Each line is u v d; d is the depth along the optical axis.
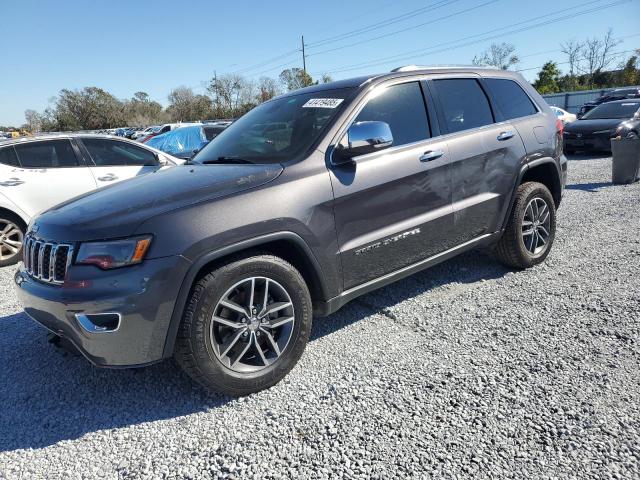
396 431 2.29
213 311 2.49
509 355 2.87
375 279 3.21
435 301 3.74
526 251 4.16
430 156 3.36
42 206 6.12
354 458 2.14
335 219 2.90
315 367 2.93
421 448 2.17
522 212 4.04
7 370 3.20
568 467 1.98
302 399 2.62
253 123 3.72
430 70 3.71
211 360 2.51
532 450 2.10
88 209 2.67
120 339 2.36
